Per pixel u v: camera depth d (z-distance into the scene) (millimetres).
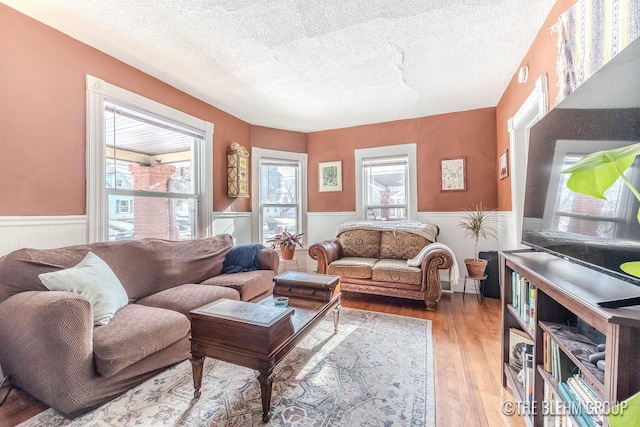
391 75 2791
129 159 2641
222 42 2244
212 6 1848
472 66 2623
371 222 3920
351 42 2248
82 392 1404
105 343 1470
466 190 3727
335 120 4137
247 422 1371
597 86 1002
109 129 2469
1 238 1809
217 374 1805
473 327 2510
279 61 2529
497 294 3348
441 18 1975
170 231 3039
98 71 2334
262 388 1371
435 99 3391
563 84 1715
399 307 3078
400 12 1912
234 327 1444
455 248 3770
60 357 1368
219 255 2992
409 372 1806
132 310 1834
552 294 1075
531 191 1583
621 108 877
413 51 2377
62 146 2115
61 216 2104
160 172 2947
